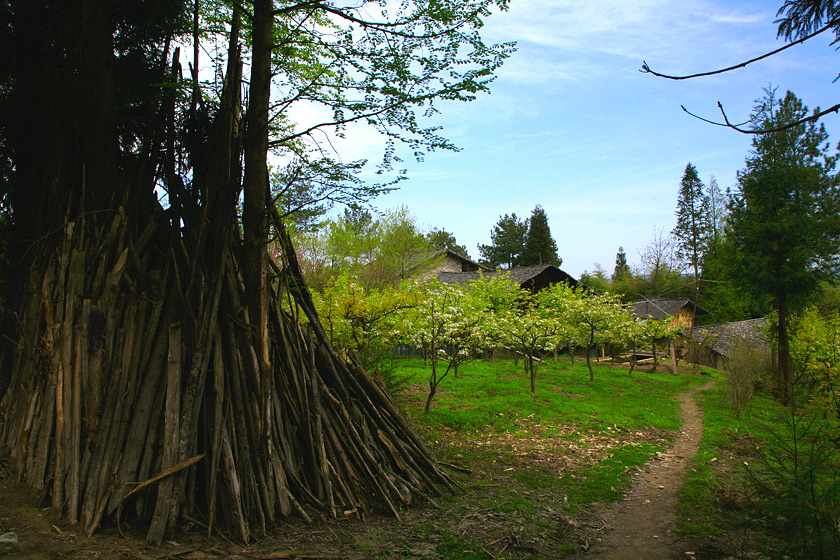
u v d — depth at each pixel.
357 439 6.03
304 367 5.86
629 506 6.53
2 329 5.99
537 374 18.55
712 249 49.22
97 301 4.91
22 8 6.08
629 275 67.19
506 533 5.45
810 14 4.25
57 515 4.47
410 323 11.02
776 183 18.95
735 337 21.81
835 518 4.11
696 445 10.17
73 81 5.61
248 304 5.44
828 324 16.48
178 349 4.83
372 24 5.90
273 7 6.05
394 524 5.44
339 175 6.16
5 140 6.21
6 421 5.47
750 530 5.48
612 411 13.29
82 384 4.74
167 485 4.47
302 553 4.50
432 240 33.81
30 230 6.00
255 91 5.77
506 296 22.89
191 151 6.15
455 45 5.95
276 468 5.18
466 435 9.65
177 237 5.30
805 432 5.49
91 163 5.50
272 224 6.08
